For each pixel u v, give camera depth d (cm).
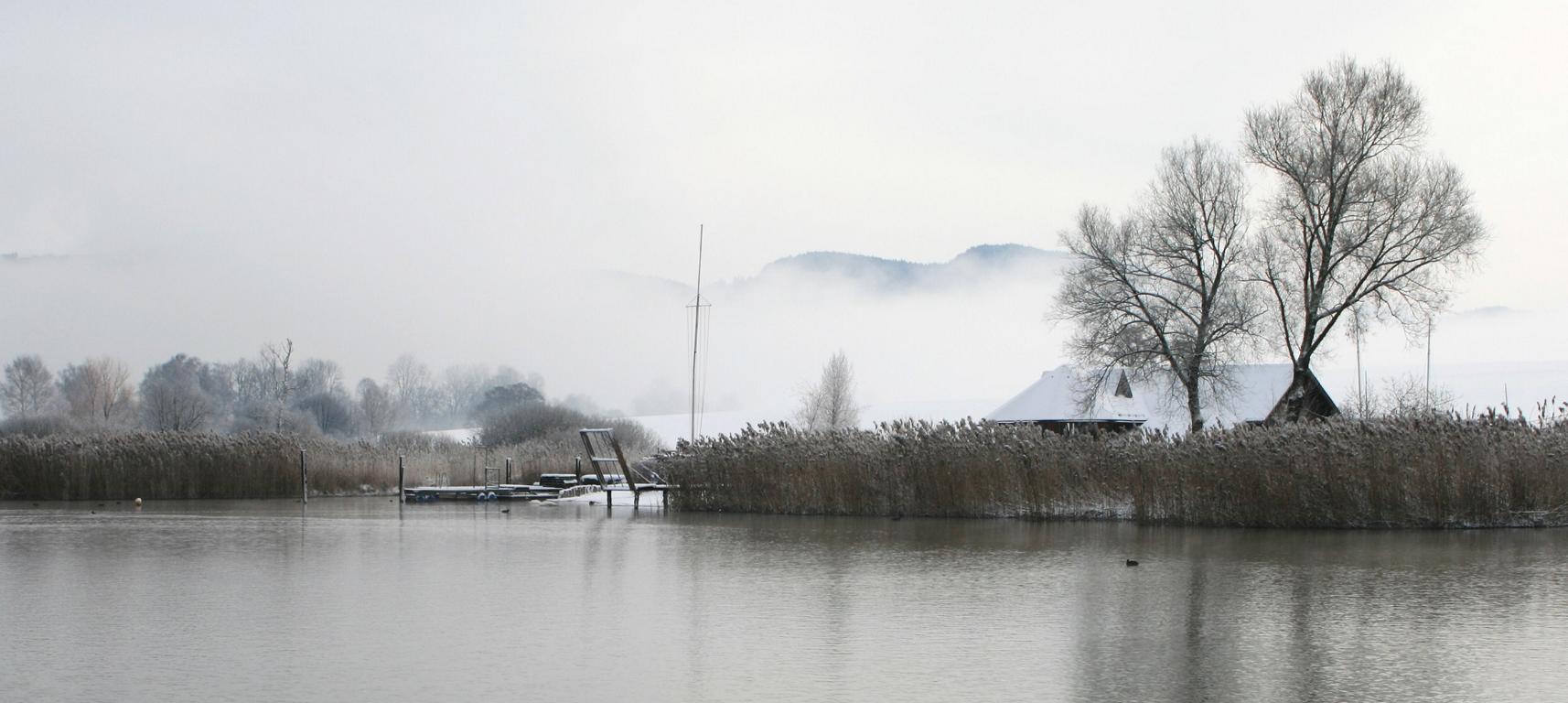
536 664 1489
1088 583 2223
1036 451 4006
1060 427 7344
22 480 5350
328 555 2755
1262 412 6944
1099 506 3950
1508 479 3488
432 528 3591
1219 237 6006
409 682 1388
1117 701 1293
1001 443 4084
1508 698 1312
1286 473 3528
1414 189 5553
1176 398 6359
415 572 2408
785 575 2364
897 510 4181
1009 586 2189
